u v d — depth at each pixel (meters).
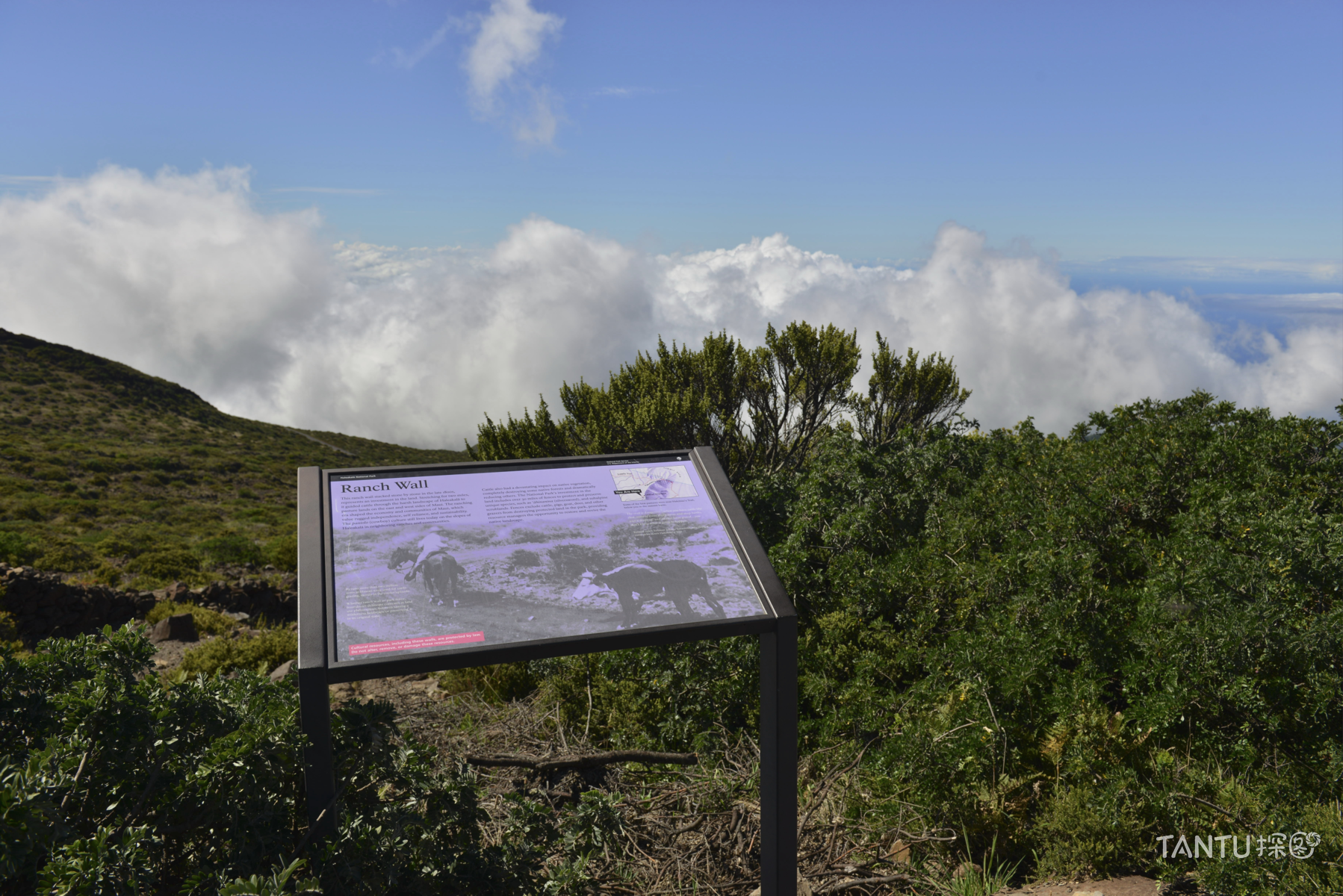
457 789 2.48
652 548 2.71
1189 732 3.34
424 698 5.68
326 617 2.30
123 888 1.66
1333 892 2.33
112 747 2.06
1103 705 3.50
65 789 1.86
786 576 5.77
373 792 2.44
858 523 6.16
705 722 4.45
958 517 5.89
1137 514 5.30
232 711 2.40
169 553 17.14
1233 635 3.29
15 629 9.84
